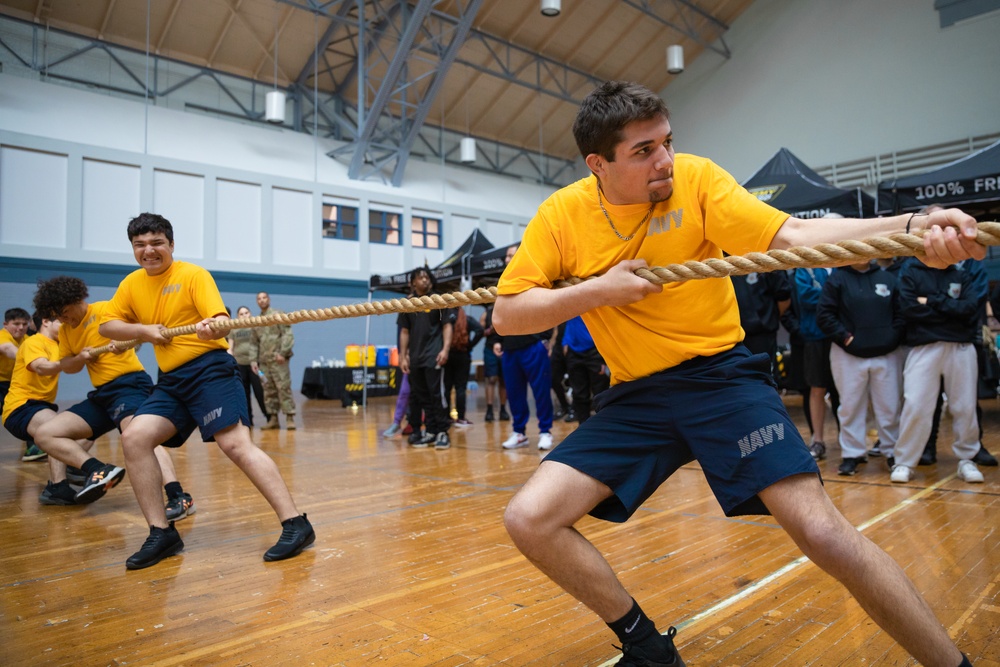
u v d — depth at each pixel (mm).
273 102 14953
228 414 2785
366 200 17328
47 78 14055
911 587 1225
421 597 2262
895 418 4328
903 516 3152
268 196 15859
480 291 1826
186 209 14844
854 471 4324
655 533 3016
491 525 3242
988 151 5305
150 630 2023
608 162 1408
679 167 1519
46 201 13281
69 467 4465
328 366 13148
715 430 1401
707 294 1479
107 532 3273
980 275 3932
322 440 6930
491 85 18234
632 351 1529
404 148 17406
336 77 17484
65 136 13508
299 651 1850
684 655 1771
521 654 1801
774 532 2953
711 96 18766
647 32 17922
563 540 1434
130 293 3023
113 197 14000
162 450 3637
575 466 1456
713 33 18453
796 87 17047
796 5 17094
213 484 4488
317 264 16531
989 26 14102
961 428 4039
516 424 6047
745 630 1915
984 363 6918
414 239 18281
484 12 16188
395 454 5805
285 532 2799
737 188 1460
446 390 7188
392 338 17625
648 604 2146
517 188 20953
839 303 4328
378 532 3166
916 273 3918
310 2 14305
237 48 15766
